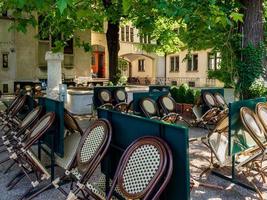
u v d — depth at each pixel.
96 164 2.87
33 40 21.39
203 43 10.09
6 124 5.81
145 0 4.57
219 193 4.01
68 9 4.30
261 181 4.38
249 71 8.01
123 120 2.98
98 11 9.28
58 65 10.84
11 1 4.22
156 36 12.71
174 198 2.42
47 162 4.90
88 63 23.27
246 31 8.06
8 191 4.04
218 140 4.50
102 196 2.97
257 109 4.30
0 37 20.34
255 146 4.40
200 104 8.06
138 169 2.45
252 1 7.99
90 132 3.18
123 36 29.55
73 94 10.49
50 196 3.86
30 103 5.95
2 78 20.61
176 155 2.37
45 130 3.70
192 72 30.44
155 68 33.31
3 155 5.58
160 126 2.50
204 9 4.60
